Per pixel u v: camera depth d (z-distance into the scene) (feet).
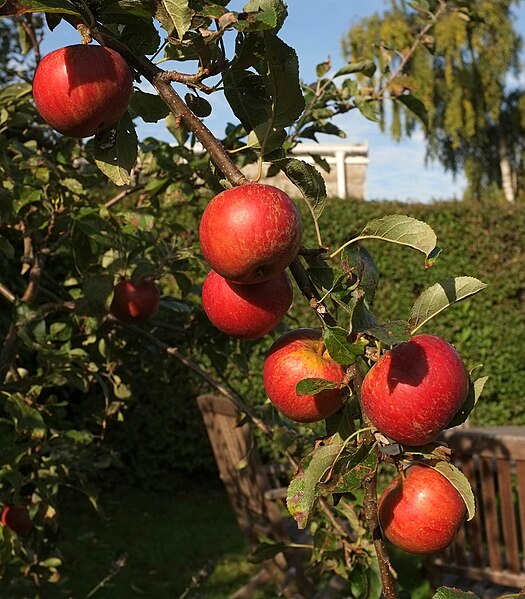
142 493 21.53
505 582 11.46
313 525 7.84
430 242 3.57
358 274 3.75
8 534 6.48
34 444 7.27
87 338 8.99
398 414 3.37
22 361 15.51
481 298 22.20
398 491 3.76
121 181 4.10
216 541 17.43
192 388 21.52
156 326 10.02
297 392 3.49
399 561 14.42
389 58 10.18
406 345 3.52
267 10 3.24
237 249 3.30
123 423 21.49
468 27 67.87
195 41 3.50
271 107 3.96
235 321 3.79
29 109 9.02
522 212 22.58
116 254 8.07
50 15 4.03
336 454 3.63
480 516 12.69
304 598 12.19
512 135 79.46
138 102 4.63
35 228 8.21
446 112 71.72
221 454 13.42
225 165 3.64
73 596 13.56
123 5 3.55
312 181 3.74
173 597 14.20
